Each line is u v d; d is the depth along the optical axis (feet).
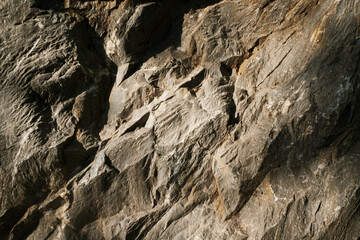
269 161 8.85
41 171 9.65
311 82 8.91
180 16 11.32
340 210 8.01
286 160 8.85
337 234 8.00
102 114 10.88
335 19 8.95
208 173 9.27
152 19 10.89
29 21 10.73
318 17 9.27
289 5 9.80
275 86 9.41
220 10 10.80
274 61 9.69
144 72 10.94
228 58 10.48
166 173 9.37
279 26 9.95
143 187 9.52
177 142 9.50
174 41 11.35
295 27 9.69
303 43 9.36
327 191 8.30
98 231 9.45
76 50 10.72
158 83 10.80
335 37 8.89
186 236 8.82
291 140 8.85
